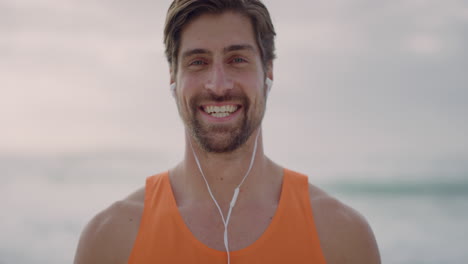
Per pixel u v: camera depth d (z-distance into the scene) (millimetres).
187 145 2129
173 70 2125
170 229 1942
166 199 2053
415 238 10875
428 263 8961
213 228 1962
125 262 1921
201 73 1977
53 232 11062
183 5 2031
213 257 1861
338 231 1993
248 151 2062
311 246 1922
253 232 1949
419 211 14102
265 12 2121
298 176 2180
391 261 9156
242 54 1984
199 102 1960
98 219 2064
